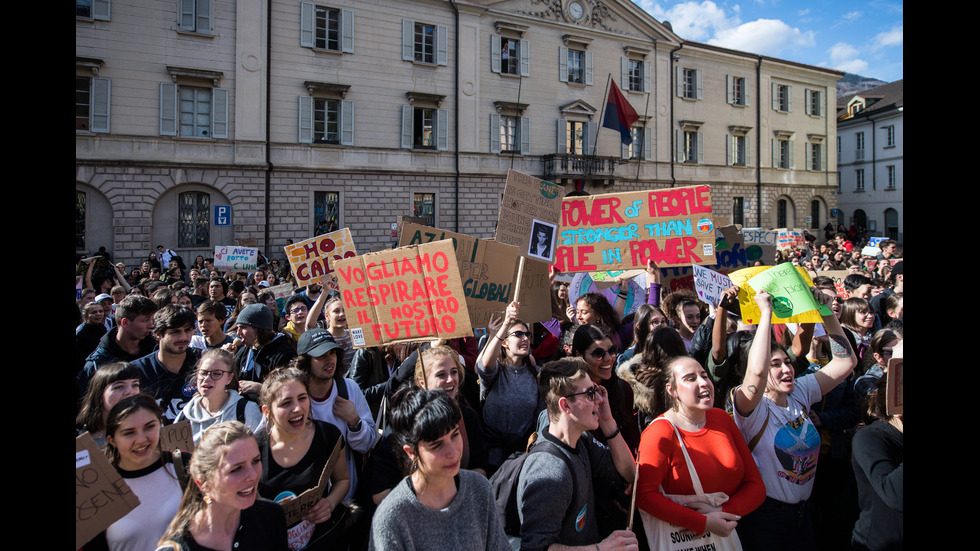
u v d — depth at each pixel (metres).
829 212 40.59
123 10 22.00
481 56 28.58
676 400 3.47
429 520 2.69
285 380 3.47
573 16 30.78
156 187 22.77
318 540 3.39
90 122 21.69
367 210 26.45
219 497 2.62
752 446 3.79
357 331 4.38
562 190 5.41
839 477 4.61
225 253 15.63
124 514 2.52
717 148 35.72
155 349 5.74
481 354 4.46
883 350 4.54
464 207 28.33
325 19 25.39
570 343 5.02
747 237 11.84
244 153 24.03
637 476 3.24
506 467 3.33
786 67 37.91
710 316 5.96
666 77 33.72
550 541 2.92
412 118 27.16
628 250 6.34
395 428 2.81
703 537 3.29
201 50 23.22
